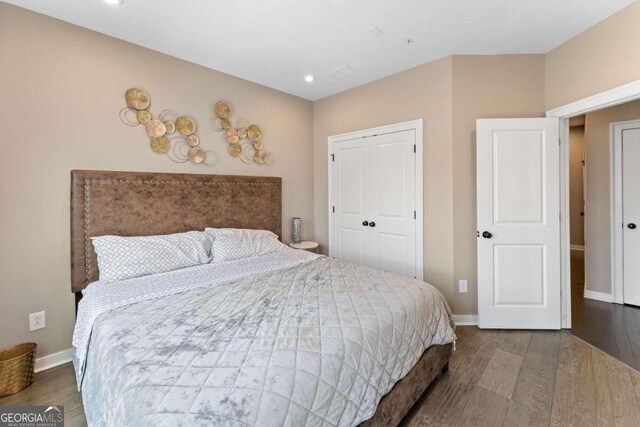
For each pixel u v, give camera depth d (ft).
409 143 10.13
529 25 7.60
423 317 5.72
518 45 8.61
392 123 10.56
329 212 12.80
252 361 3.60
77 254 7.33
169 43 8.30
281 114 12.03
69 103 7.27
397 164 10.48
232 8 6.81
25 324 6.82
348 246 12.18
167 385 3.19
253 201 10.85
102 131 7.78
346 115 12.01
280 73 10.34
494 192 8.90
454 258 9.39
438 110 9.46
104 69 7.79
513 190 8.82
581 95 7.94
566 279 8.95
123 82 8.11
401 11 6.98
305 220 13.07
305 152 13.00
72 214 7.26
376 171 11.10
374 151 11.13
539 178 8.73
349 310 5.08
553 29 7.79
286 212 12.32
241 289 6.27
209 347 3.91
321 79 10.88
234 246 8.94
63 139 7.21
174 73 9.05
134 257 7.20
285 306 5.28
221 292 6.10
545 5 6.79
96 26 7.45
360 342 4.32
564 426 5.19
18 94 6.62
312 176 13.33
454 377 6.60
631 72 6.72
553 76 8.79
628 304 10.69
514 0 6.61
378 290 6.09
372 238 11.35
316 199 13.34
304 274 7.34
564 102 8.46
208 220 9.62
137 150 8.38
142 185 8.26
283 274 7.38
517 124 8.73
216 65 9.70
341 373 3.89
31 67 6.76
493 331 8.89
